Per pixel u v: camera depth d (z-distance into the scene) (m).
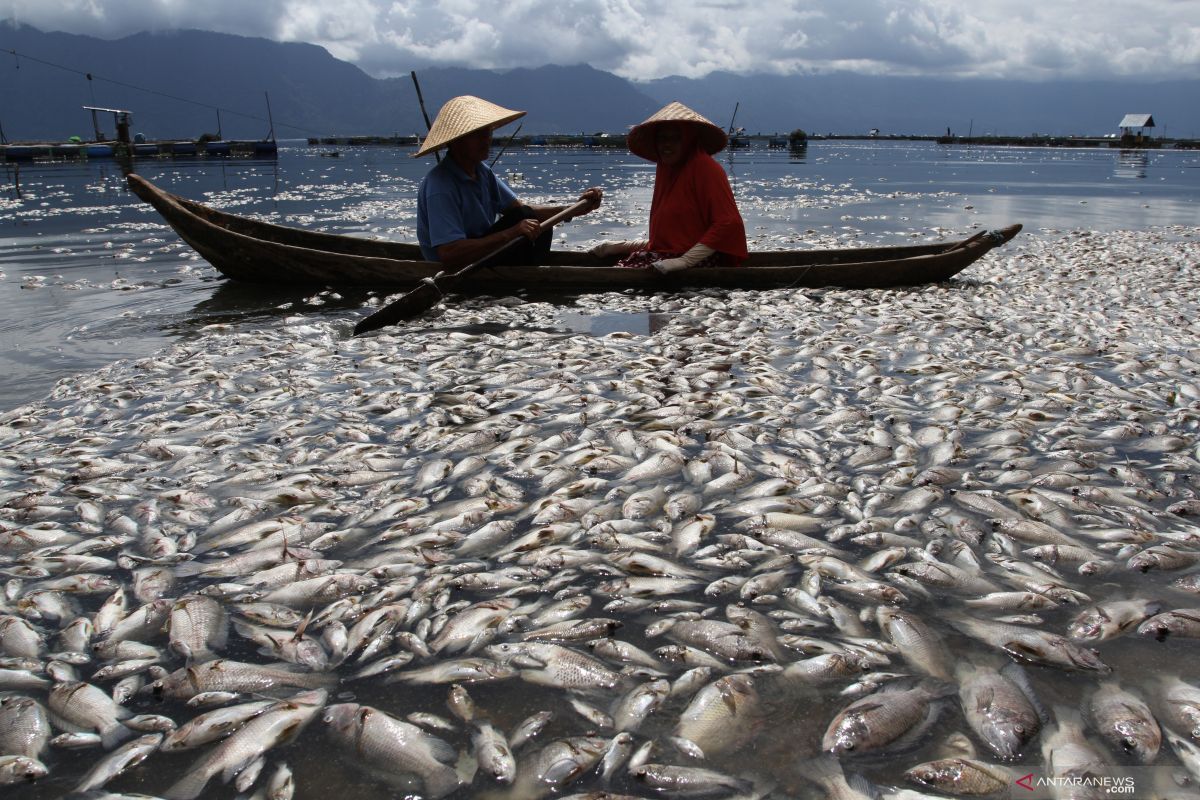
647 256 9.55
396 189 25.44
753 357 6.41
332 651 2.84
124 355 6.62
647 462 4.30
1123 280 9.88
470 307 8.47
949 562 3.38
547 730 2.44
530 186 26.17
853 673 2.67
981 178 32.56
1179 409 5.07
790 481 4.05
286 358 6.50
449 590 3.19
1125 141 87.50
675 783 2.20
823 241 13.70
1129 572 3.28
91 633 2.97
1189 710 2.42
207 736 2.41
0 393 5.64
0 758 2.32
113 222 16.25
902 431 4.81
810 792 2.17
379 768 2.31
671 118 9.06
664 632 2.92
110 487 4.10
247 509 3.86
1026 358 6.43
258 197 21.92
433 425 4.92
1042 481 4.06
